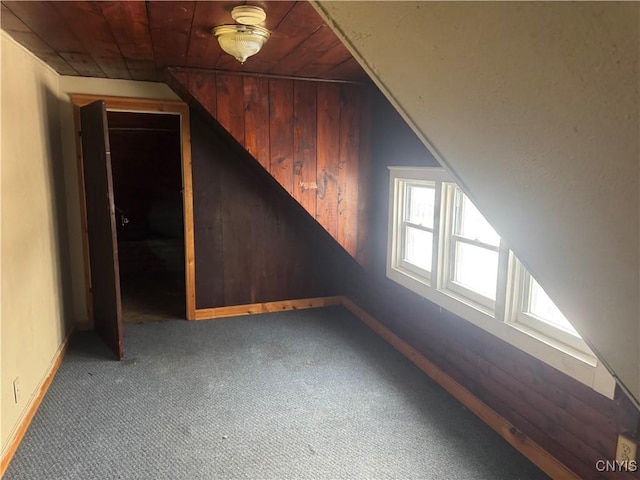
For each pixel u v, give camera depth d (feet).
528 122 2.14
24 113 8.89
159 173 20.21
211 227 13.91
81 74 11.71
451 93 2.36
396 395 9.52
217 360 11.16
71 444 7.69
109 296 11.36
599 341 3.18
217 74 10.57
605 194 2.12
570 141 2.04
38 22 7.07
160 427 8.26
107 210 10.66
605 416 6.25
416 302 11.03
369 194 12.48
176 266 20.89
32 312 8.86
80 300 13.03
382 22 2.32
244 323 13.82
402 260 11.87
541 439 7.35
